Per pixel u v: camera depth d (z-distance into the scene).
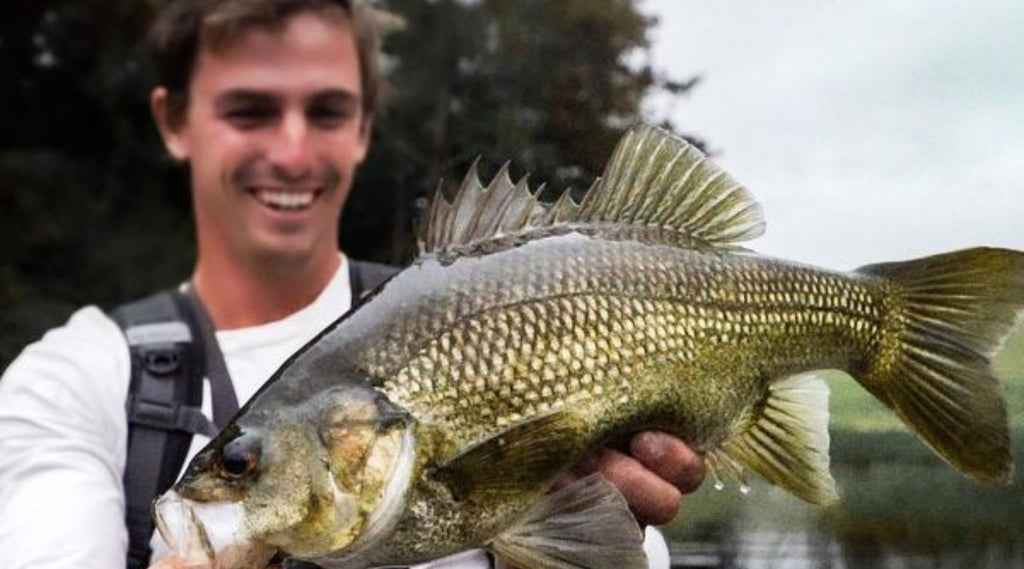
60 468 1.04
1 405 1.09
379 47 1.35
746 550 1.42
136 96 4.62
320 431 0.71
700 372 0.77
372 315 0.73
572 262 0.75
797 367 0.82
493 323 0.73
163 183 4.77
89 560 0.99
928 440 0.83
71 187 4.64
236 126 1.19
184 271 4.62
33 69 4.76
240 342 1.12
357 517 0.71
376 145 4.17
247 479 0.71
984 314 0.82
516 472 0.72
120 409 1.08
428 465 0.71
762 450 0.81
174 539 0.71
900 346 0.84
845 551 1.39
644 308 0.76
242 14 1.18
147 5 4.54
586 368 0.74
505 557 0.73
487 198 0.76
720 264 0.79
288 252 1.16
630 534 0.73
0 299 4.19
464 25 4.33
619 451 0.77
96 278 4.57
